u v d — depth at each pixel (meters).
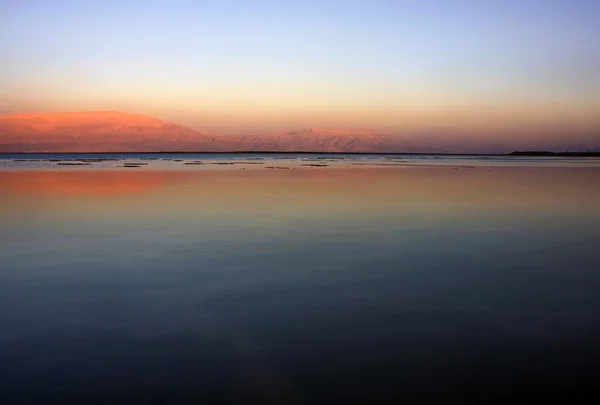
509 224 14.28
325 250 10.60
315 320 6.34
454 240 11.78
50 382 4.77
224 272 8.72
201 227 13.62
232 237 12.12
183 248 10.79
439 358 5.26
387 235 12.44
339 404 4.39
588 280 8.23
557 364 5.11
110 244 11.22
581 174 44.44
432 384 4.72
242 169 53.59
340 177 38.44
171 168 54.94
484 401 4.42
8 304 6.97
